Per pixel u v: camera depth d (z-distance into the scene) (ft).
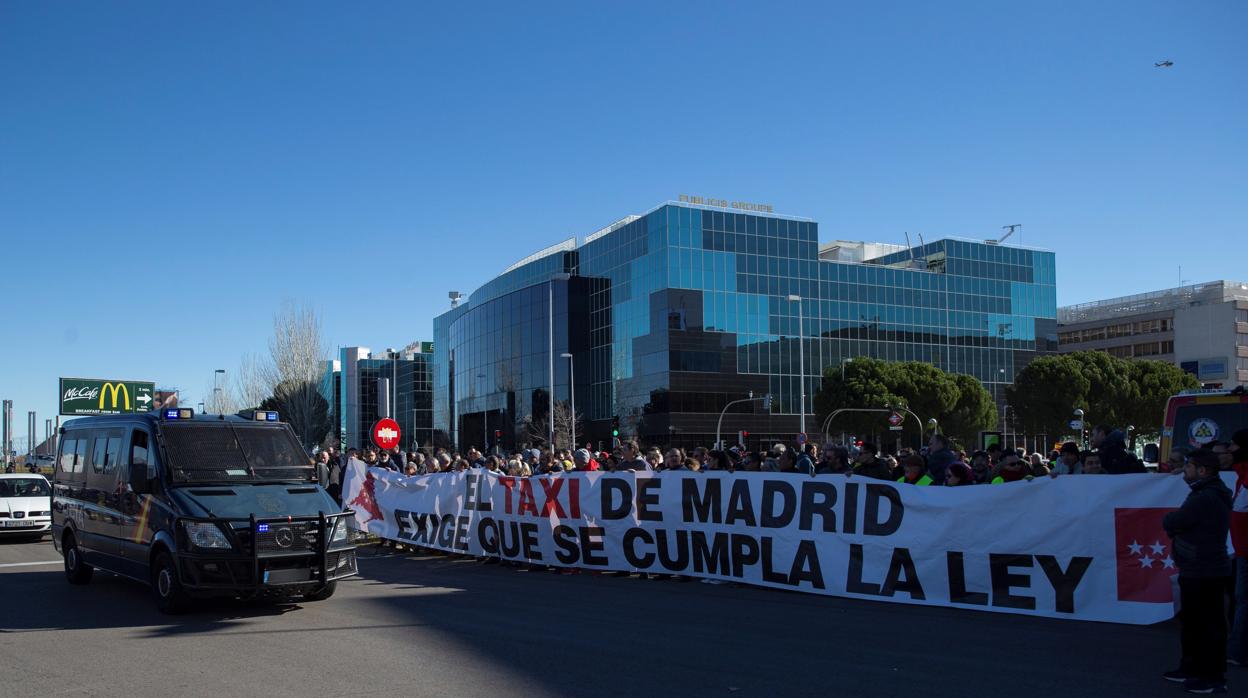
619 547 44.34
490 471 51.62
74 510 43.09
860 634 29.32
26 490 68.44
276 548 33.91
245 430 38.47
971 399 229.04
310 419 206.80
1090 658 25.67
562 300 262.88
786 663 25.31
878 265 271.69
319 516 35.01
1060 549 31.89
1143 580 30.32
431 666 25.32
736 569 40.34
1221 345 339.98
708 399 234.58
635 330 244.63
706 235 240.32
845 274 260.62
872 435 220.64
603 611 34.01
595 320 262.88
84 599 38.42
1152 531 30.27
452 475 53.67
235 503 34.42
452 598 37.42
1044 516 32.30
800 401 233.76
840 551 37.06
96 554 40.42
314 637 29.63
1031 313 291.79
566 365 260.01
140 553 36.24
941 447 43.16
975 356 279.49
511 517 48.98
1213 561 21.99
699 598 37.11
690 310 235.20
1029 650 26.76
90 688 23.43
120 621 33.01
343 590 40.06
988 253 286.66
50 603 37.32
